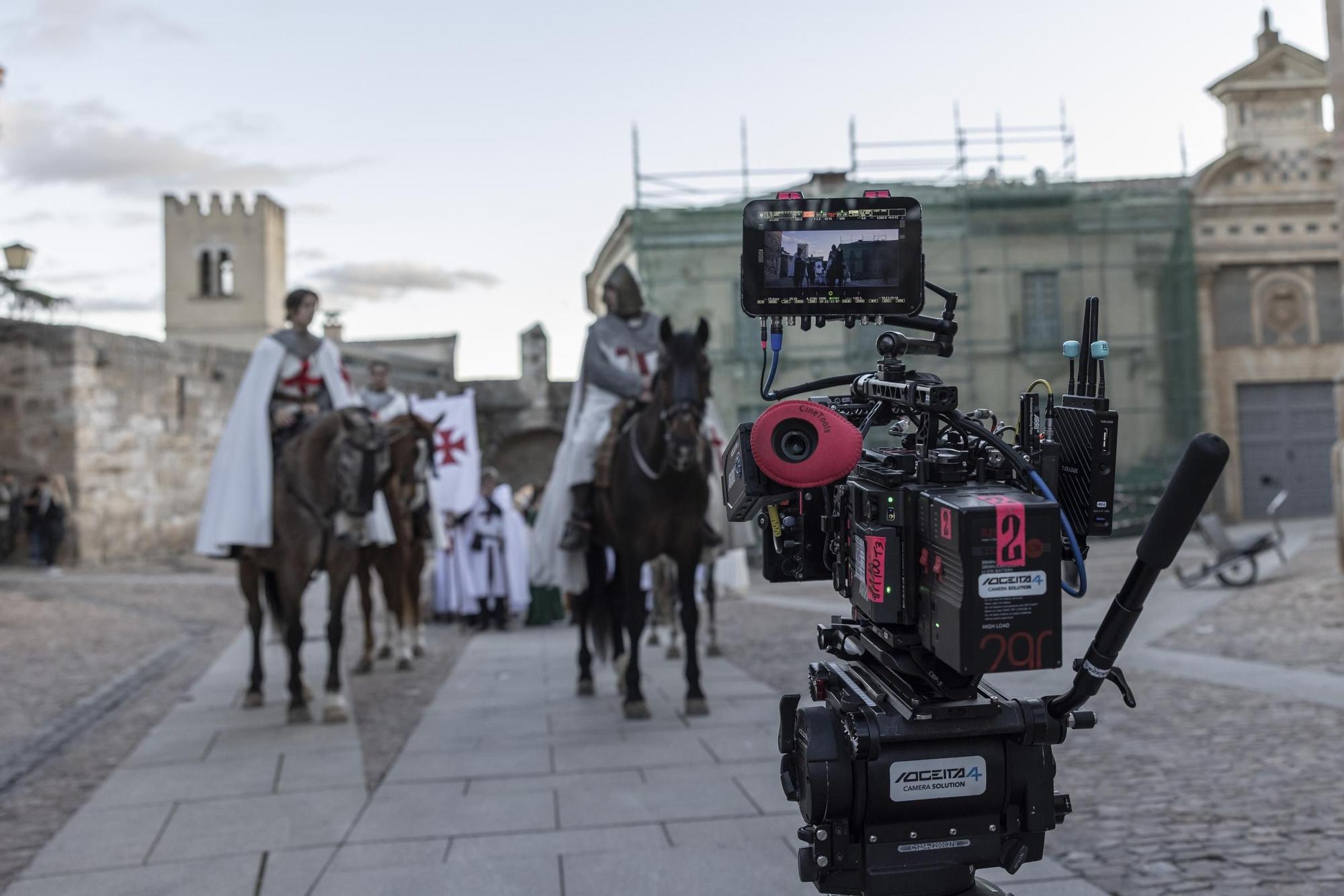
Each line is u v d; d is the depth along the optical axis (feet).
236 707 26.02
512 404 113.19
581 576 26.13
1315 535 73.87
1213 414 95.20
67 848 14.96
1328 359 95.25
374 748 21.07
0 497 71.67
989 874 12.80
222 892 13.16
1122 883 12.41
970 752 6.45
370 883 13.33
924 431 6.42
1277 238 95.14
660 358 22.17
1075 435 6.60
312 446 23.79
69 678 31.09
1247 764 17.34
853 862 6.55
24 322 72.18
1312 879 12.26
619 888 12.90
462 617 44.60
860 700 6.53
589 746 20.59
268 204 185.57
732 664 31.12
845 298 6.96
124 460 76.54
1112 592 45.24
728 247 92.32
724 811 15.94
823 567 7.64
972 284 94.22
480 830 15.37
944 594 5.76
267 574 27.17
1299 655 27.25
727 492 7.54
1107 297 94.63
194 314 184.44
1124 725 20.65
